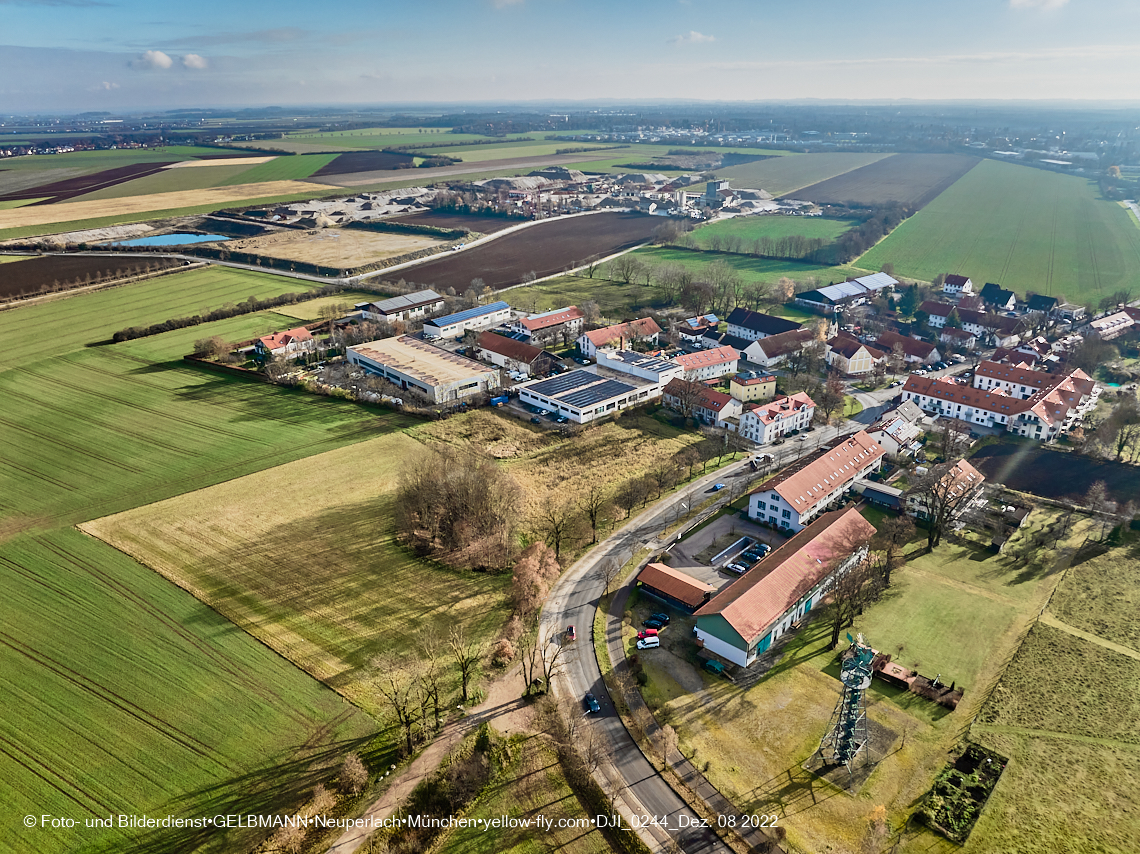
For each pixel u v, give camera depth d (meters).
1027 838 76.56
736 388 195.62
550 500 144.62
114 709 91.44
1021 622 111.12
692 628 110.81
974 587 120.12
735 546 131.38
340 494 144.25
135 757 84.69
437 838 76.69
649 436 174.12
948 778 83.94
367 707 92.06
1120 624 110.25
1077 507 141.75
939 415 188.00
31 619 108.00
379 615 109.62
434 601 113.19
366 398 188.62
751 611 104.81
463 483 131.88
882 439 163.88
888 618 112.69
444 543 128.12
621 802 81.06
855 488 149.75
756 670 102.19
